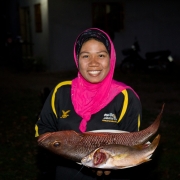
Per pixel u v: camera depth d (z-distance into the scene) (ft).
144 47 54.95
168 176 17.17
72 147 7.57
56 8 50.08
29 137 23.03
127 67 48.67
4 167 18.56
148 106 31.30
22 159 19.48
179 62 54.60
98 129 8.23
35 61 52.37
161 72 47.32
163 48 55.42
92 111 8.25
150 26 54.65
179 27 55.31
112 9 52.95
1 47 67.62
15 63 56.85
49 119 8.71
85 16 51.47
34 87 41.19
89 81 8.20
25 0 57.00
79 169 8.48
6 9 67.31
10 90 39.24
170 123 25.36
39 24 52.85
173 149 20.29
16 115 28.25
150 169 17.79
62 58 51.13
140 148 7.26
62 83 8.64
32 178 17.37
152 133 7.71
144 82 42.80
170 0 54.65
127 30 54.03
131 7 53.72
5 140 22.52
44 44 51.88
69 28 50.90
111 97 8.27
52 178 17.13
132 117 8.29
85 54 8.25
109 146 7.16
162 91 37.70
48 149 7.64
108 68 8.25
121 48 54.19
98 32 8.34
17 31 61.31
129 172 8.57
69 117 8.36
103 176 8.47
